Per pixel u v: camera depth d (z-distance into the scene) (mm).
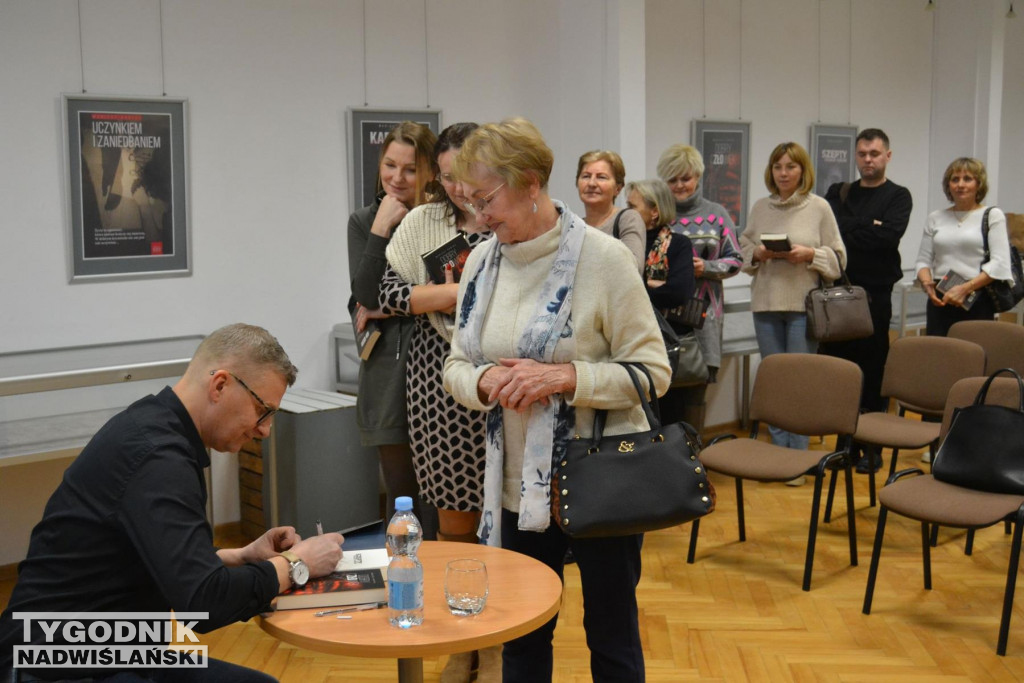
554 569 2488
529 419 2318
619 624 2342
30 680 1924
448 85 5523
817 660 3451
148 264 4625
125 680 1963
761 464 4262
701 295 5352
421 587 1957
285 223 5031
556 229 2297
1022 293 5891
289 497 4621
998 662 3424
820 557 4480
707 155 6793
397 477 3375
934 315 5957
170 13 4578
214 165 4777
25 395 3752
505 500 2402
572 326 2275
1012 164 9508
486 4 5613
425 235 3098
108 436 1966
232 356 2020
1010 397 3896
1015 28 9281
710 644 3588
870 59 7875
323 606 2025
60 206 4375
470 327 2404
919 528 4836
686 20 6594
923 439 4555
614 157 4293
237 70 4805
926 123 8422
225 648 3600
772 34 7133
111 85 4449
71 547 1929
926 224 6098
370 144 5266
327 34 5078
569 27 5805
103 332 4535
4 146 4215
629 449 2240
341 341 5207
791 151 5539
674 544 4688
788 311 5586
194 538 1879
